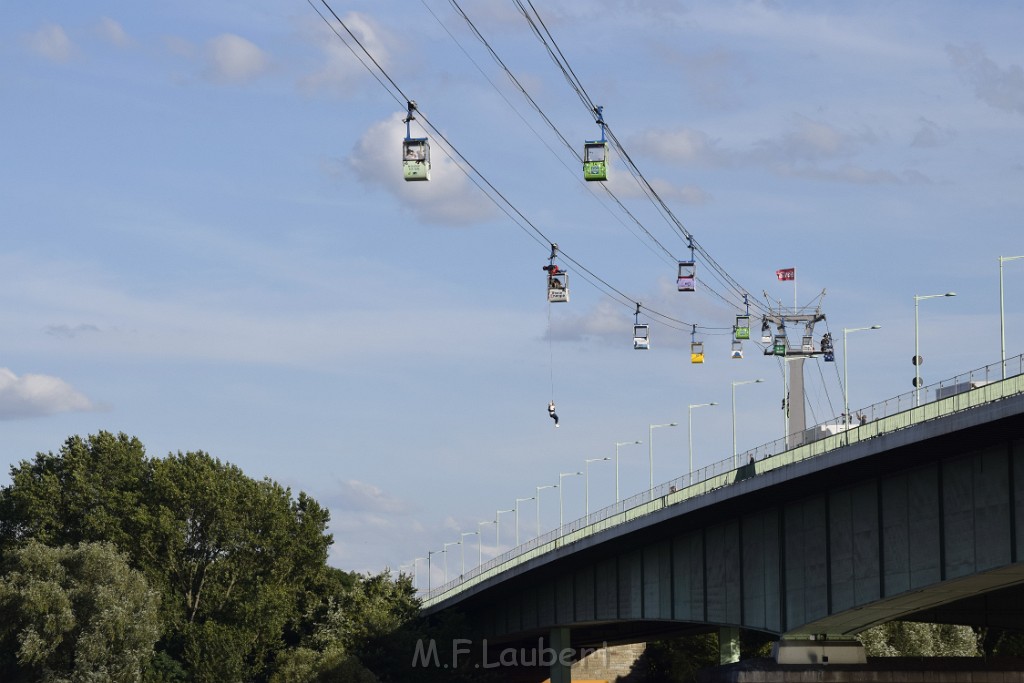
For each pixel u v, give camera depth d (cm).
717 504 11406
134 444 17212
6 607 13850
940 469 9419
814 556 10775
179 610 16350
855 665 10975
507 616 17925
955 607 12250
